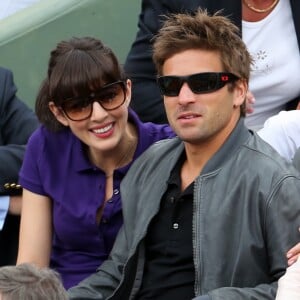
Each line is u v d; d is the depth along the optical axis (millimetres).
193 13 16953
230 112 12805
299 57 17359
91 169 14617
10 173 16156
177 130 12805
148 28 17516
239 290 11898
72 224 14547
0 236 16375
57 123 14789
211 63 12648
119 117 14242
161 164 13445
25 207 14938
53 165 14812
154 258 13078
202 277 12383
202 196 12562
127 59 17734
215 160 12680
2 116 16969
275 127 15422
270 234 12172
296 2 17250
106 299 13297
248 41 17297
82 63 14047
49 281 9742
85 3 19906
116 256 13664
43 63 19781
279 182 12211
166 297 12836
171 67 12734
